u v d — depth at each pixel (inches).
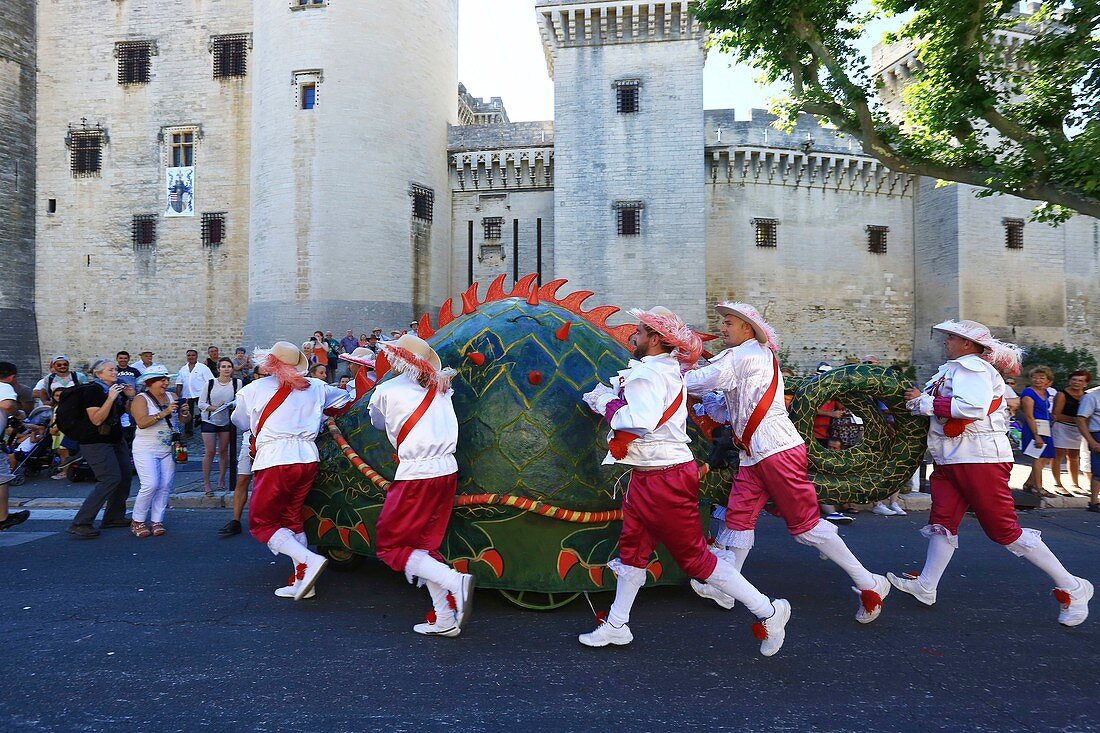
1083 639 161.5
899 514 323.6
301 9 884.6
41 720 120.9
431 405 161.2
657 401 139.1
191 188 1012.5
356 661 147.7
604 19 908.6
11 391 298.7
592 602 187.8
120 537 276.1
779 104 570.9
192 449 546.3
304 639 161.5
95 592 200.8
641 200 916.6
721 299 1015.0
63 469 429.1
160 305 1013.8
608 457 146.6
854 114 509.7
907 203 1082.1
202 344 1003.3
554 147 936.9
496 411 175.2
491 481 172.1
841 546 163.2
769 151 1003.9
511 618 175.9
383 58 907.4
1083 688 134.4
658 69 919.0
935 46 478.9
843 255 1053.8
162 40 1023.0
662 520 142.0
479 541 176.7
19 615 180.1
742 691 132.6
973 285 997.8
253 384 195.8
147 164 1023.6
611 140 927.0
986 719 121.3
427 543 161.3
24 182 1024.2
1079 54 404.8
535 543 175.5
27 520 317.7
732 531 167.9
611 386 172.7
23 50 1022.4
